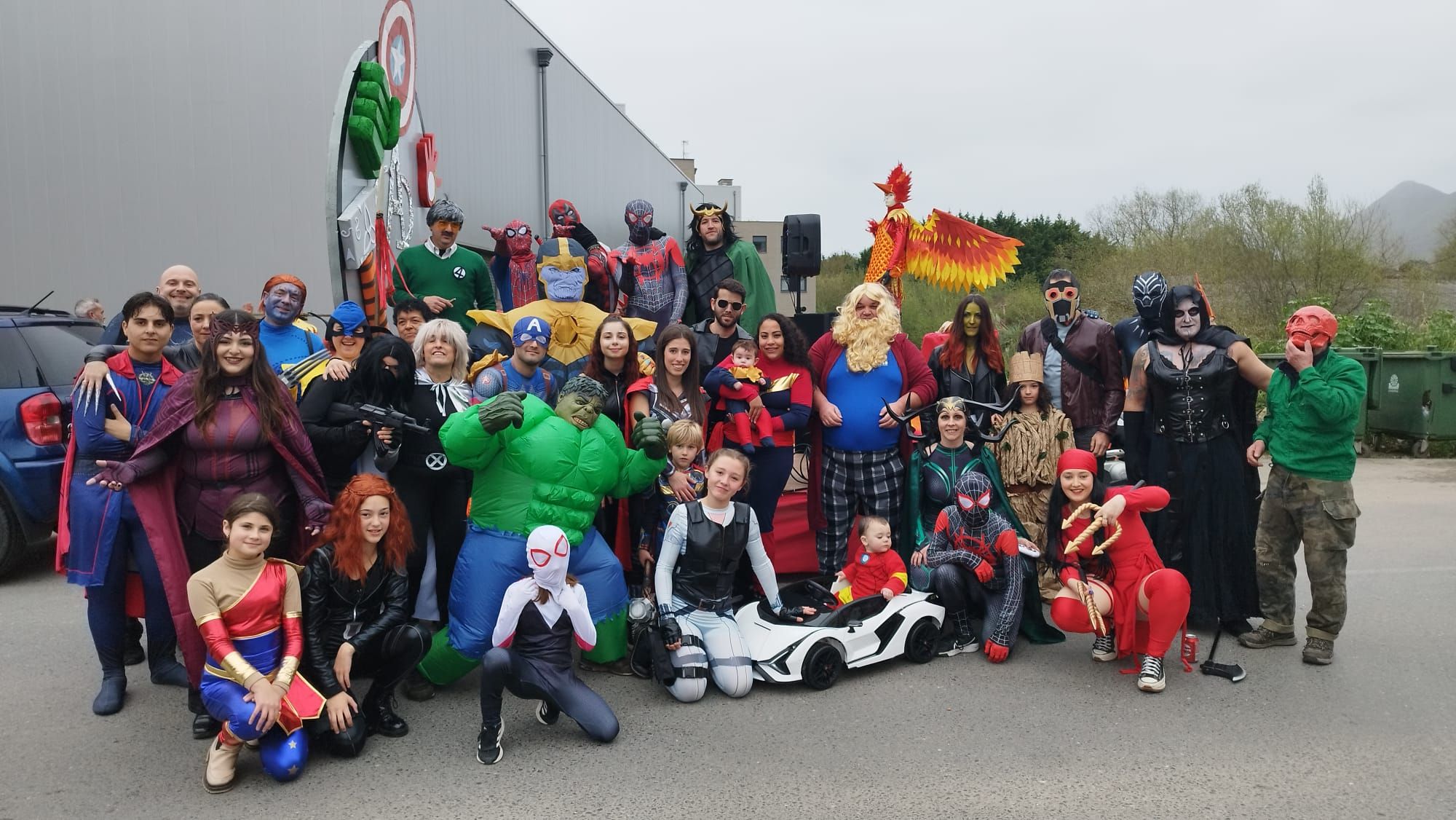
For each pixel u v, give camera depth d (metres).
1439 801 3.47
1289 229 25.70
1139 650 4.91
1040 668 4.99
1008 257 7.66
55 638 5.40
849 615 4.90
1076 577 4.89
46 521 6.49
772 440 5.52
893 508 5.79
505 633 3.91
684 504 4.78
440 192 11.70
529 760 3.88
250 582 3.78
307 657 3.91
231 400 4.15
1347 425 4.80
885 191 7.92
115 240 10.27
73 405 4.25
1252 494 5.50
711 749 3.97
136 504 4.15
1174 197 30.05
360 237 5.96
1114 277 28.86
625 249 6.89
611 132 21.62
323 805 3.50
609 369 5.35
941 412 5.53
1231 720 4.25
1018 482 6.00
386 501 4.07
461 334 4.81
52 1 10.06
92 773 3.77
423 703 4.51
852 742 4.04
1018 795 3.55
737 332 6.15
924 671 4.95
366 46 6.70
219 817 3.42
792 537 6.50
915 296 30.23
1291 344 4.87
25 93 10.20
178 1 10.11
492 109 14.16
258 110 10.20
